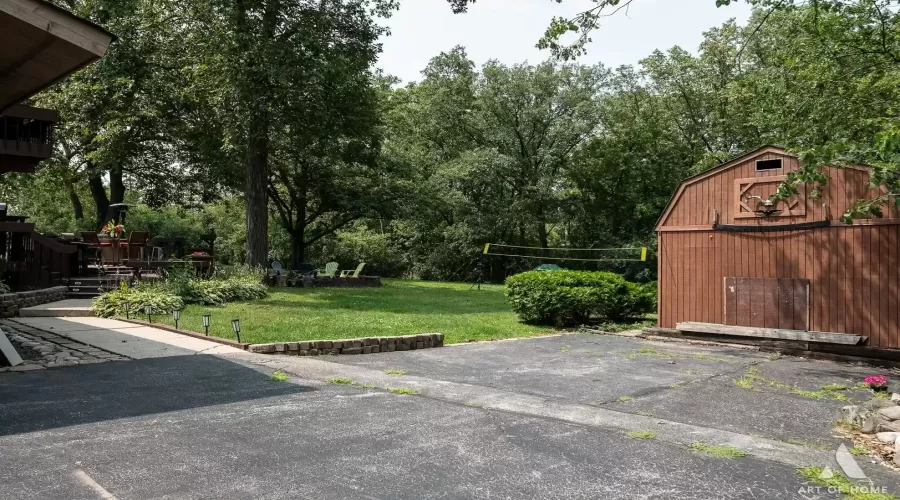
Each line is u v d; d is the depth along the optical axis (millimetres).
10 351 7559
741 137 29312
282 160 29719
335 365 8188
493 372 8188
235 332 10047
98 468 4020
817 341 10531
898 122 7969
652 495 3771
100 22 19531
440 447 4668
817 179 8711
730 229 12125
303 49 19078
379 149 26547
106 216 28656
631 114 34562
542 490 3826
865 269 10516
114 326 11031
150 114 21953
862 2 13461
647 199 34906
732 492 3840
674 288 12906
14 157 10984
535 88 35281
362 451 4523
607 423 5520
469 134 38531
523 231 38438
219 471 4023
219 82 18984
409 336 10320
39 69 7008
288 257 37156
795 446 4902
